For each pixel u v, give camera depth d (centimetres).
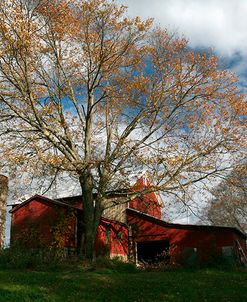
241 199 5503
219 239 3136
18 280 1641
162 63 2706
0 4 2120
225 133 2669
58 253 2441
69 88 2808
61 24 2533
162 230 3294
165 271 2494
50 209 3259
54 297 1404
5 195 3541
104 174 2661
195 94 2716
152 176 2625
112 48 2559
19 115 2450
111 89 2723
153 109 2691
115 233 3262
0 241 3409
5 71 2344
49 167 2459
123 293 1545
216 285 1739
